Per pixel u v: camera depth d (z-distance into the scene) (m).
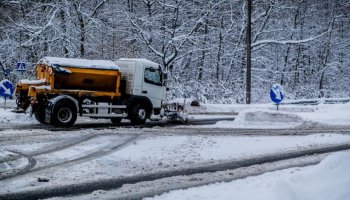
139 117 18.27
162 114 19.30
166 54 33.16
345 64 41.94
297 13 39.91
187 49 34.00
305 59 41.22
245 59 35.91
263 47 38.25
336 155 7.12
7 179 8.31
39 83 16.66
